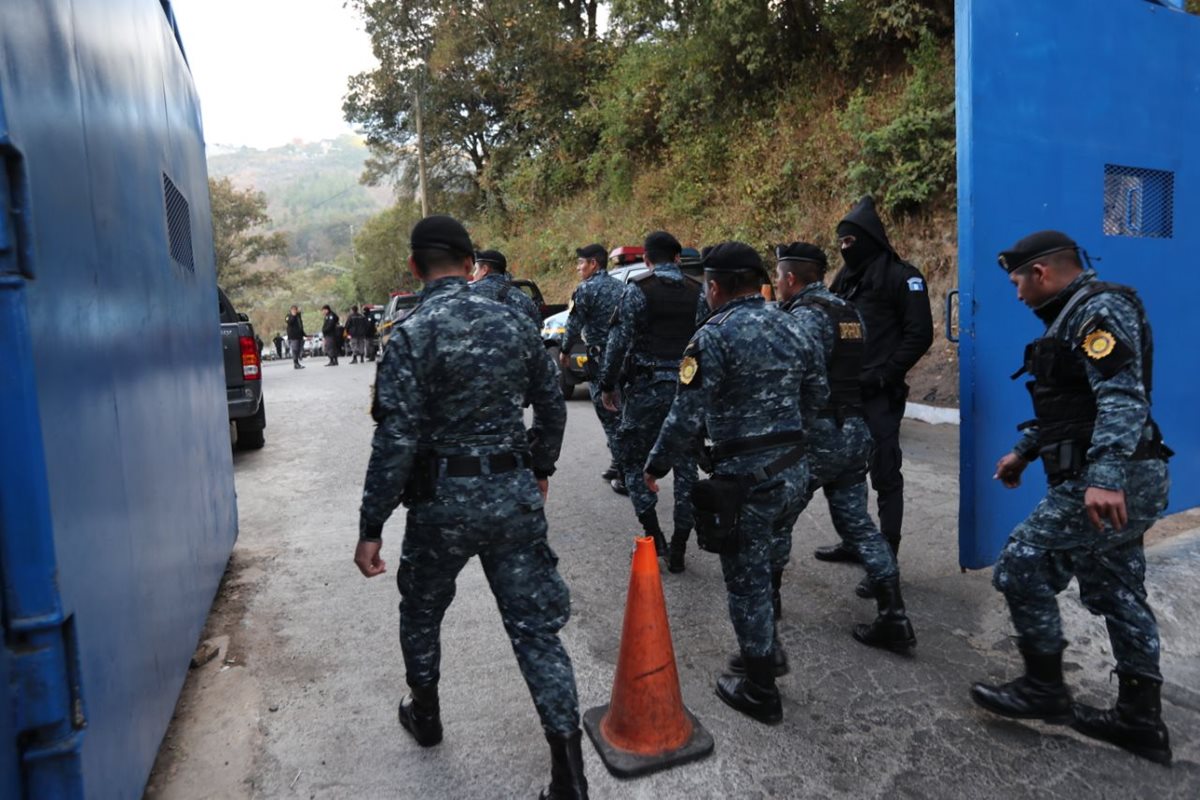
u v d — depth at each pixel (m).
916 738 2.57
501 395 2.22
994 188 3.46
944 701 2.79
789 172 12.42
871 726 2.64
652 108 18.31
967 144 3.41
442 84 27.62
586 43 24.58
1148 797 2.26
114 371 2.01
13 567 1.48
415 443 2.10
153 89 2.77
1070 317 2.38
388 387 2.10
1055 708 2.59
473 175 30.22
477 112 28.47
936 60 11.35
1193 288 4.22
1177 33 4.10
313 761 2.51
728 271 2.65
